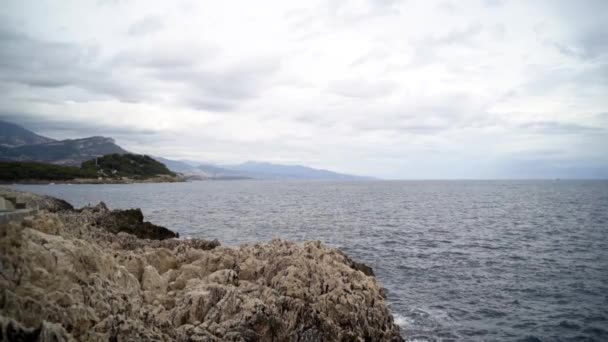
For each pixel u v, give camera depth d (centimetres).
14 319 966
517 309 2684
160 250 2269
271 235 5275
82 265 1426
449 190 19788
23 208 1777
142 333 1203
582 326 2427
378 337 1962
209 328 1491
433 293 2984
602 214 8069
